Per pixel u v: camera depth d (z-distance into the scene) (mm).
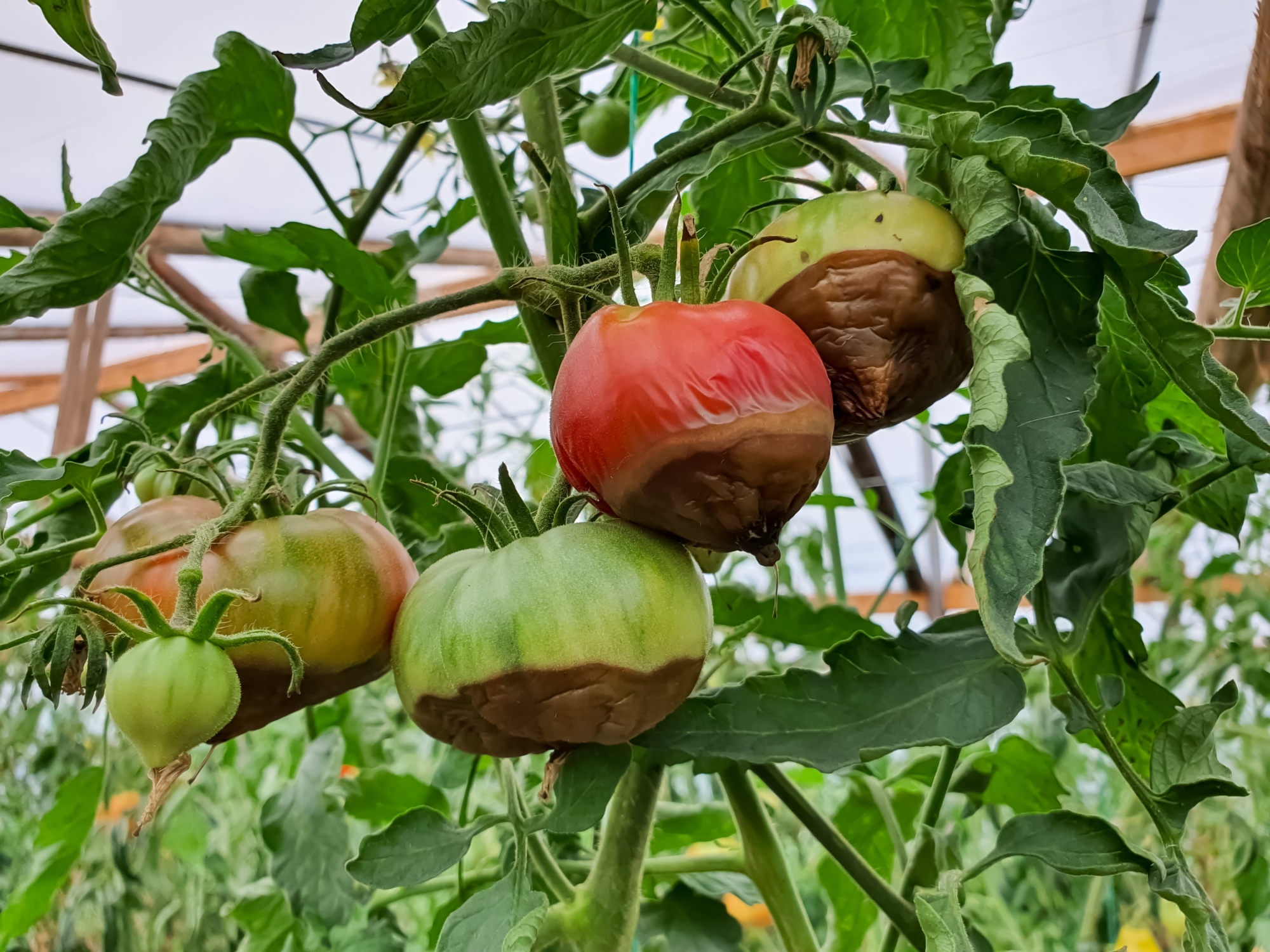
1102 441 403
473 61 261
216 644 267
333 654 296
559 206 360
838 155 332
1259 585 768
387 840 335
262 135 424
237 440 383
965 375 296
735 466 240
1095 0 910
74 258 327
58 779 860
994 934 771
